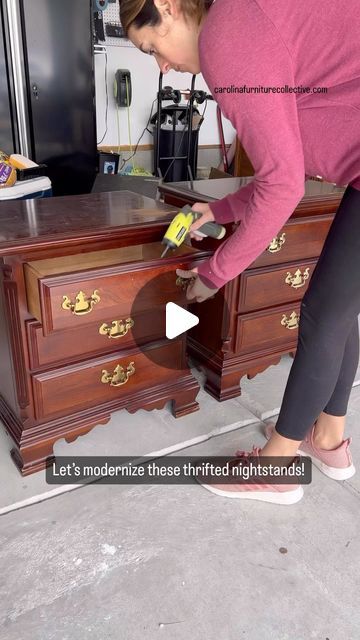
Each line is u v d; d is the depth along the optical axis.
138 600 1.02
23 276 1.15
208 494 1.30
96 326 1.30
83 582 1.05
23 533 1.16
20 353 1.21
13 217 1.31
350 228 1.03
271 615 0.99
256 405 1.67
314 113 0.92
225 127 4.48
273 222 0.91
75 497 1.27
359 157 0.93
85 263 1.29
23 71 2.58
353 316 1.11
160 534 1.17
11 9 2.42
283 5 0.78
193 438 1.50
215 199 1.44
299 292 1.69
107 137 3.89
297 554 1.13
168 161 4.00
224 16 0.78
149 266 1.23
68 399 1.33
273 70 0.79
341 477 1.35
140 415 1.60
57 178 2.91
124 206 1.46
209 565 1.10
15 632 0.95
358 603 1.02
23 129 2.68
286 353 1.83
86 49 2.72
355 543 1.16
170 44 0.93
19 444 1.30
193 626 0.97
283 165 0.84
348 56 0.82
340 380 1.26
